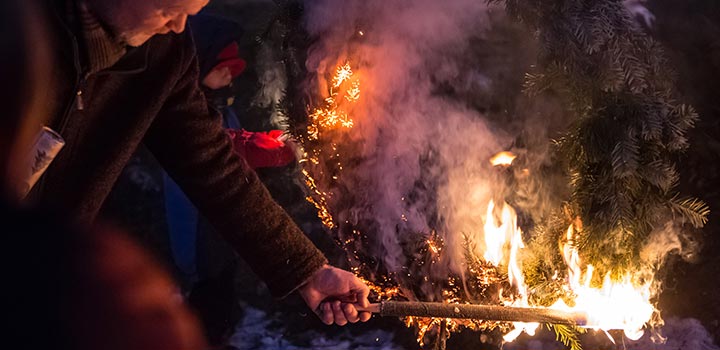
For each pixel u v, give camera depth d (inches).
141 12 62.2
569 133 79.3
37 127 57.7
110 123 69.2
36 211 17.5
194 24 135.9
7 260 16.6
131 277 17.2
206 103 78.0
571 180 81.3
